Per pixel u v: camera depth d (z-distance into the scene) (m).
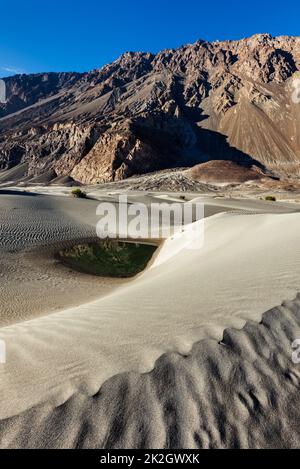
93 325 3.91
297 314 3.55
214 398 2.39
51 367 2.89
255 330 3.19
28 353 3.35
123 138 134.00
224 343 2.96
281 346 3.03
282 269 5.16
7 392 2.57
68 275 12.47
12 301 8.95
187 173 114.88
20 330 4.25
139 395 2.37
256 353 2.88
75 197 35.16
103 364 2.76
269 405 2.39
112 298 6.03
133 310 4.27
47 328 4.11
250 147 173.00
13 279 11.11
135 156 131.12
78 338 3.52
